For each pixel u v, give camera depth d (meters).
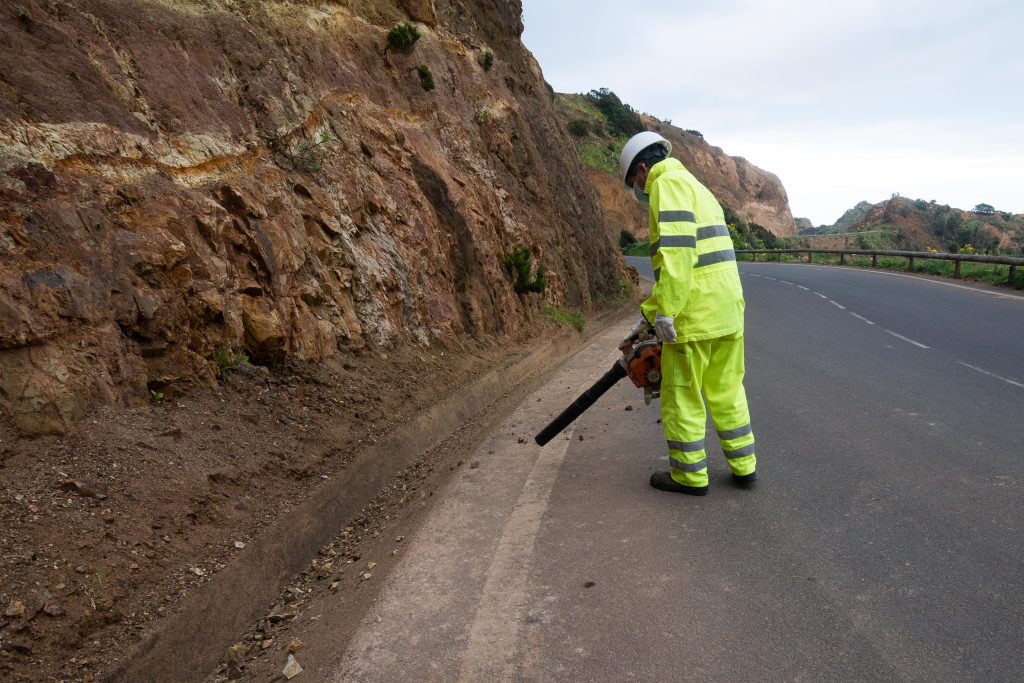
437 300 8.65
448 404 6.91
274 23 8.12
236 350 5.14
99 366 3.89
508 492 4.56
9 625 2.50
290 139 7.12
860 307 15.16
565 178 19.44
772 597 2.97
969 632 2.62
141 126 5.29
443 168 10.94
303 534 4.02
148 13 6.22
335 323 6.45
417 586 3.33
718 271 3.96
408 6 12.89
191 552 3.34
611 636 2.75
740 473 4.28
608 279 20.64
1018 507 3.75
